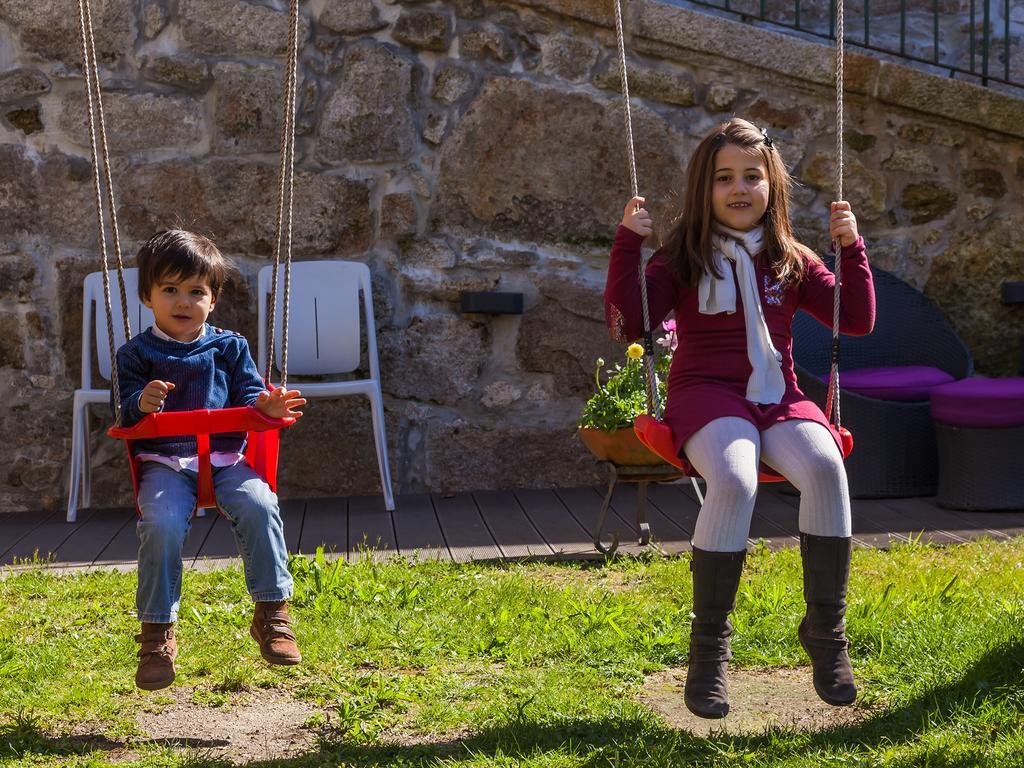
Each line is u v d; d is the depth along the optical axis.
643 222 2.93
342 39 6.00
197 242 3.02
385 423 6.05
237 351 3.12
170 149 5.90
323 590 3.90
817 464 2.64
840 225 2.95
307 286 5.85
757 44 6.18
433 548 4.75
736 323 2.86
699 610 2.61
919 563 4.20
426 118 6.05
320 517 5.46
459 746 2.63
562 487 6.18
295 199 5.97
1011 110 6.30
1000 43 7.21
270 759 2.59
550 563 4.50
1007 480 5.29
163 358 2.99
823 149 6.31
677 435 2.71
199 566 4.45
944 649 3.11
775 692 3.04
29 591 4.07
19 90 5.80
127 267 5.85
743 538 2.59
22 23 5.79
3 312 5.81
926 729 2.60
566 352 6.18
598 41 6.13
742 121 2.98
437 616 3.65
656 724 2.75
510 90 6.07
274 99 5.96
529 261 6.12
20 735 2.72
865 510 5.38
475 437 6.11
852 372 5.94
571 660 3.29
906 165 6.36
